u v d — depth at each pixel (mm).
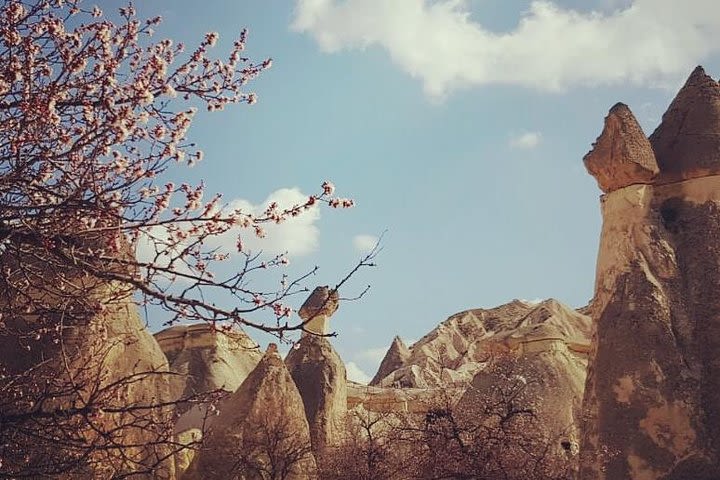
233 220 7500
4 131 7145
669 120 15797
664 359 13891
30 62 7316
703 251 14570
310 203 7875
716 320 14031
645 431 13594
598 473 13758
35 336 8156
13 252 7375
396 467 15844
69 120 7418
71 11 7895
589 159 15836
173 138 7797
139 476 11656
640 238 14945
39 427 7691
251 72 8273
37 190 7109
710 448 13344
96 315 7793
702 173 15055
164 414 12508
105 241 7469
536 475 14430
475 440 14727
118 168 7527
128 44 7930
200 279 7008
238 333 8461
